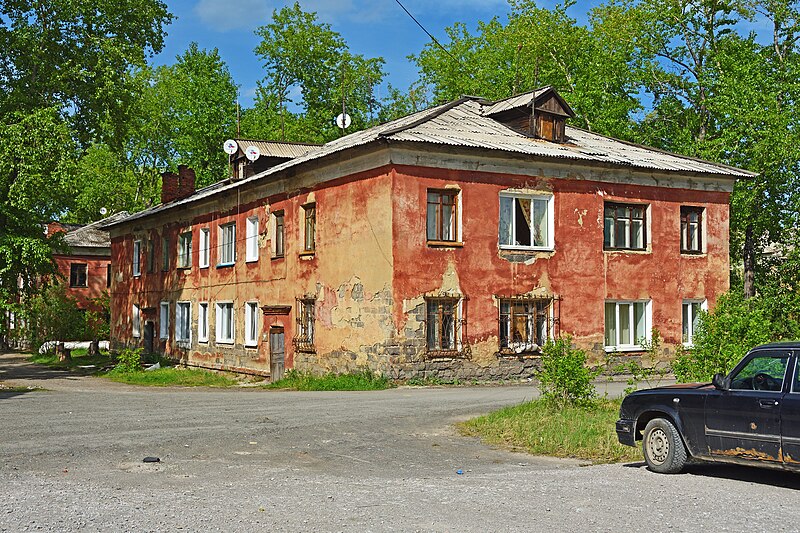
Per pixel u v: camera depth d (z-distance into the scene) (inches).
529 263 928.9
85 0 1248.2
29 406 666.2
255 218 1133.1
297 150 1219.9
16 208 1095.0
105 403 695.7
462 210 885.8
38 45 1221.7
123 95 1288.1
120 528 267.9
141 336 1526.8
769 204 1299.2
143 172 2428.6
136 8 1309.1
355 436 497.7
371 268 870.4
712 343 546.9
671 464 374.9
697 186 1064.8
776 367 351.6
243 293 1152.2
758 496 324.5
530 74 1706.4
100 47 1255.5
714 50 1477.6
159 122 2217.0
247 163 1200.8
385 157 852.0
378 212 861.8
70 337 1866.4
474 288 890.1
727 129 1307.8
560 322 946.7
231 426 532.1
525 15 1774.1
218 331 1232.8
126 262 1603.1
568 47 1706.4
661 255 1029.8
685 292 1046.4
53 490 327.9
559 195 956.6
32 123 1088.8
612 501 312.7
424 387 836.0
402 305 844.6
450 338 882.1
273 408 641.0
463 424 546.6
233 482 350.9
